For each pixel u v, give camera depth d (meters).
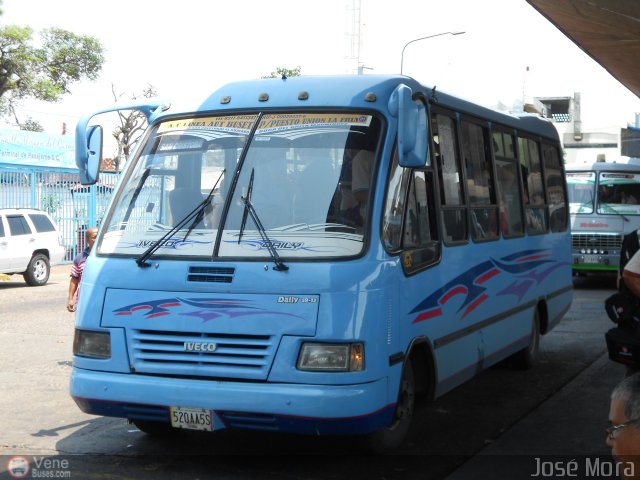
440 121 7.12
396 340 5.81
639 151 28.45
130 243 6.09
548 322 10.39
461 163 7.52
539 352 11.24
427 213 6.63
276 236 5.77
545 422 7.56
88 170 6.64
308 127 6.16
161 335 5.72
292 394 5.36
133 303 5.82
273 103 6.35
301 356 5.44
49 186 27.45
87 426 7.27
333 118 6.16
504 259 8.55
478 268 7.71
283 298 5.50
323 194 5.89
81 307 6.03
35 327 13.45
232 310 5.57
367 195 5.84
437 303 6.62
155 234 6.07
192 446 6.68
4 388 8.77
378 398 5.54
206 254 5.80
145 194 6.32
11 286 21.73
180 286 5.72
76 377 5.94
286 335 5.46
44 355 10.73
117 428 7.22
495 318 8.23
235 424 5.55
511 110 9.98
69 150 28.50
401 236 6.05
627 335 6.59
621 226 19.78
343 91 6.27
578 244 20.05
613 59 10.91
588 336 12.59
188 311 5.66
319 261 5.57
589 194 20.28
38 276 21.70
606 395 8.63
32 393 8.53
